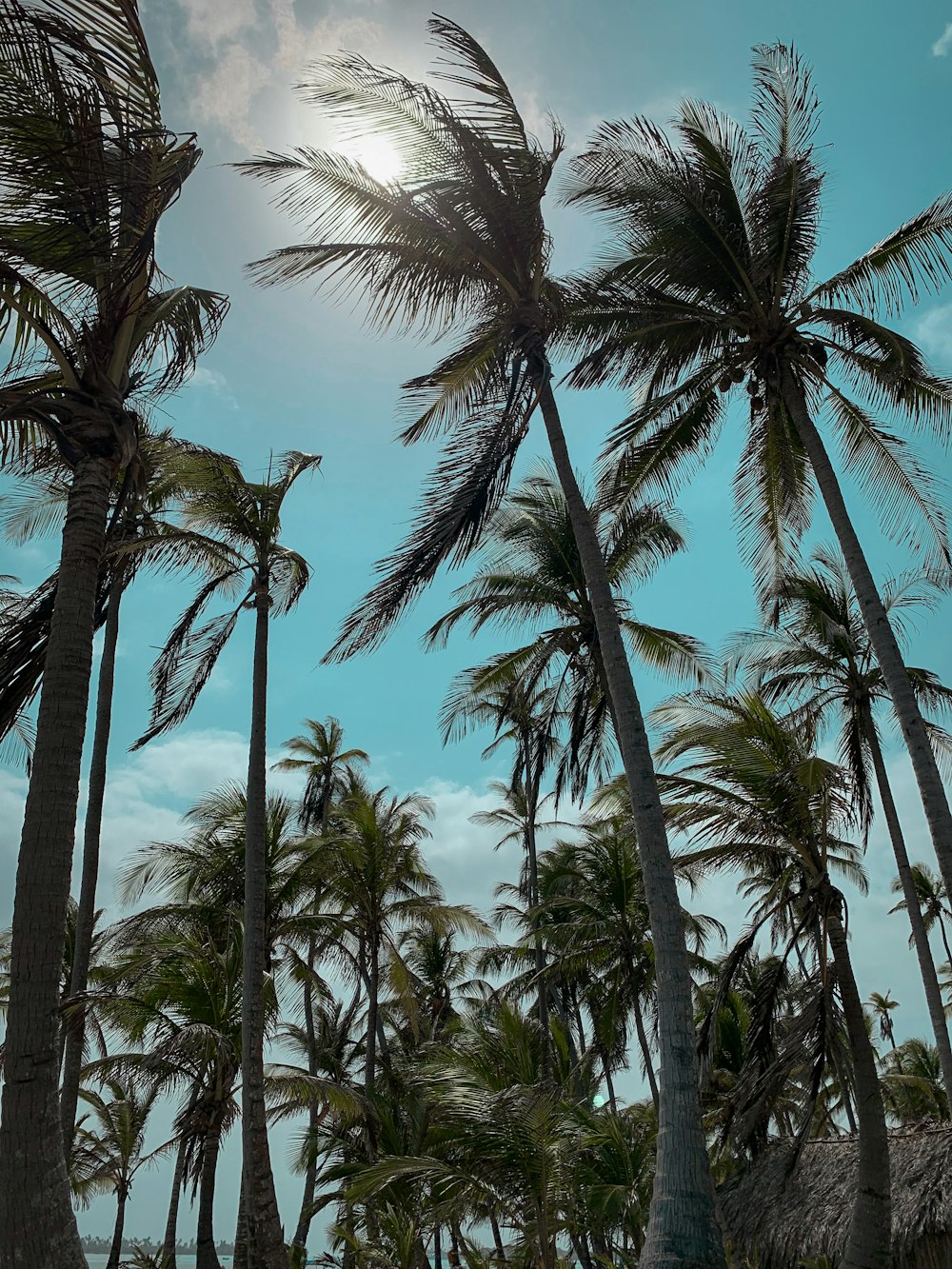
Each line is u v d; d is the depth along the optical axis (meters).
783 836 14.72
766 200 13.37
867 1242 12.59
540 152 12.10
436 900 24.22
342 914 21.44
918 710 11.99
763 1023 14.58
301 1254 18.88
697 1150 8.48
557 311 12.86
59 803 6.17
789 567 16.17
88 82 6.84
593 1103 21.78
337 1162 20.97
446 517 11.88
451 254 11.91
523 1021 15.21
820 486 13.36
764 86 13.83
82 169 6.89
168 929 19.70
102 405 7.34
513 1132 12.02
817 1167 16.03
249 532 17.00
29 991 5.65
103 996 15.85
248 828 15.36
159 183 7.28
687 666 18.61
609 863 22.64
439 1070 14.03
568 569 17.98
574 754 17.75
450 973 34.12
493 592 18.67
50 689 6.48
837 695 18.20
